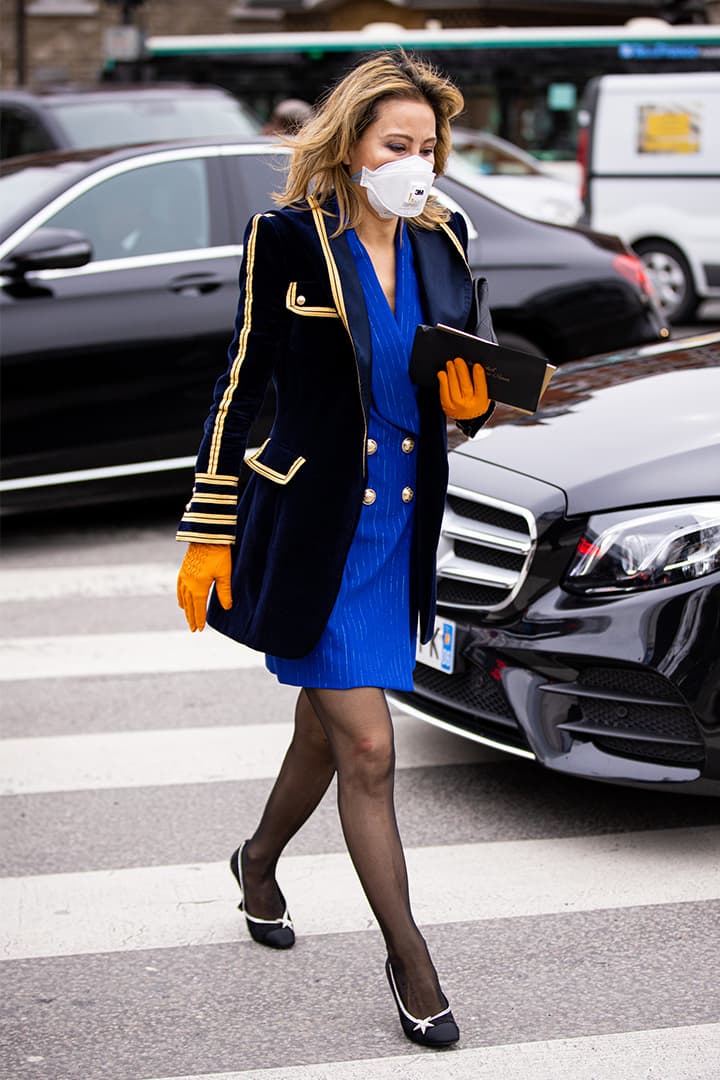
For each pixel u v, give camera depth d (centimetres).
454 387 360
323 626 365
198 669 689
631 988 410
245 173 909
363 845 373
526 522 494
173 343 869
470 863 486
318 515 363
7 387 837
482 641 498
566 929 444
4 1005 404
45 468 855
